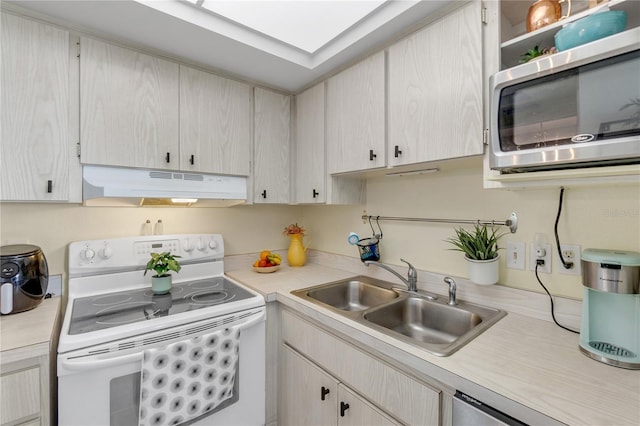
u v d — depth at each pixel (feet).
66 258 4.97
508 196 4.22
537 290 3.94
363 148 5.05
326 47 5.32
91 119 4.42
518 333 3.44
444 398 2.86
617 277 2.68
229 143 5.81
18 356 2.98
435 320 4.56
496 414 2.40
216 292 5.22
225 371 4.28
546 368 2.70
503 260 4.27
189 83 5.35
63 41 4.25
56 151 4.19
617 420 2.03
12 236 4.59
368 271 6.24
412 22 4.25
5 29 3.85
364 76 5.03
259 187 6.25
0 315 3.79
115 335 3.52
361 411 3.64
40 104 4.08
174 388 3.81
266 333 5.10
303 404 4.65
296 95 6.76
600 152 2.44
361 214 6.52
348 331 3.76
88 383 3.36
